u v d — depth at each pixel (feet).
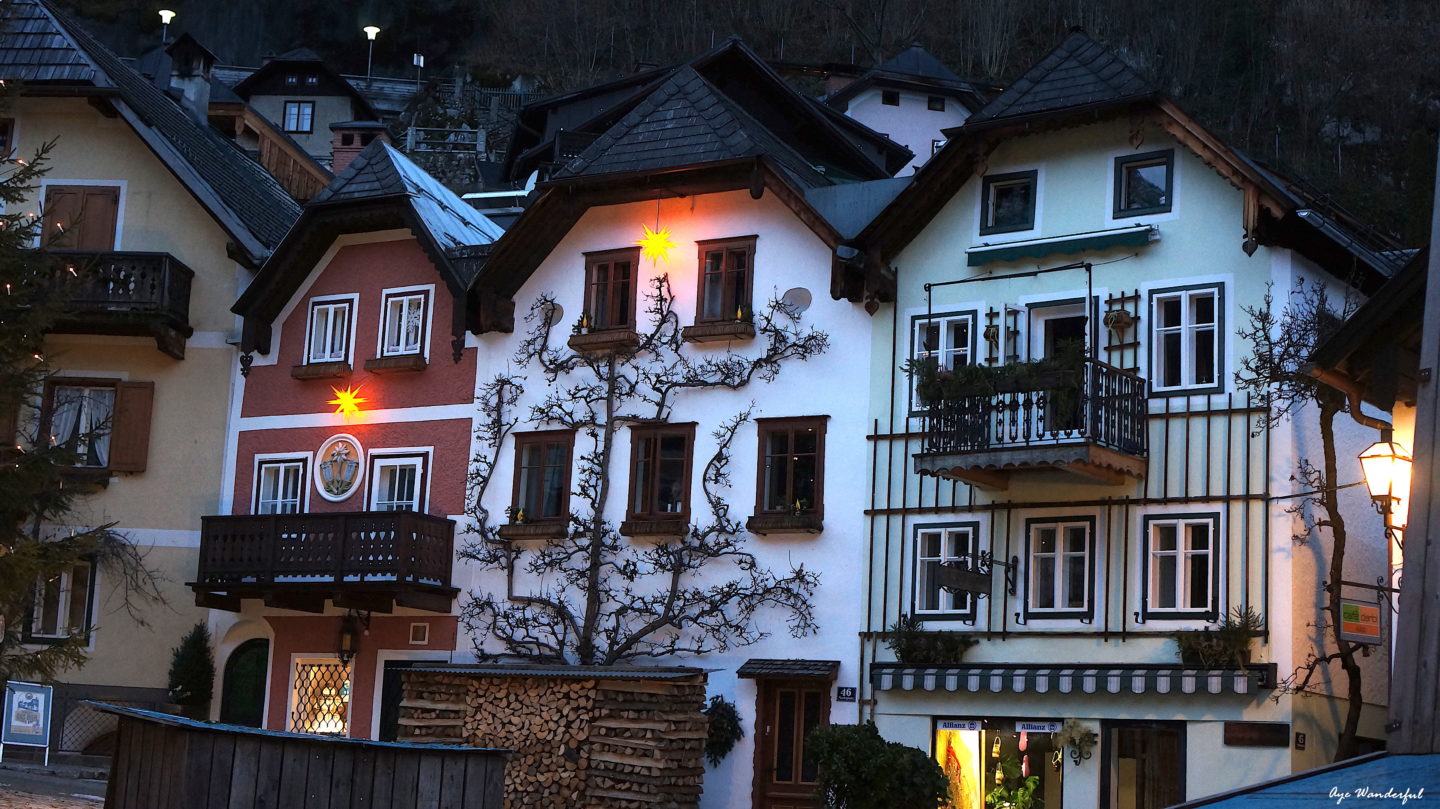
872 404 80.48
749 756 79.10
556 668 73.00
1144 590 72.38
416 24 281.33
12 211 97.71
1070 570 74.69
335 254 95.09
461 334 89.97
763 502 81.87
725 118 84.48
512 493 87.66
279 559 87.35
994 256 78.28
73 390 96.07
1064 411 70.38
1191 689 68.74
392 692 88.28
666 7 263.70
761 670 78.64
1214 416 72.49
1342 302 76.07
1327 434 67.72
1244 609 70.08
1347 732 67.67
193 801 42.52
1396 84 206.69
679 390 85.10
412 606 85.46
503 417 88.74
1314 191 79.71
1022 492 76.07
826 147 114.93
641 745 69.36
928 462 73.87
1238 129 217.56
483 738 72.79
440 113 255.50
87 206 97.96
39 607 92.84
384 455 91.25
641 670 71.26
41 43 97.91
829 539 80.18
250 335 94.73
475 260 90.43
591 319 87.25
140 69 131.34
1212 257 73.77
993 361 74.13
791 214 84.07
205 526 89.35
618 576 84.28
